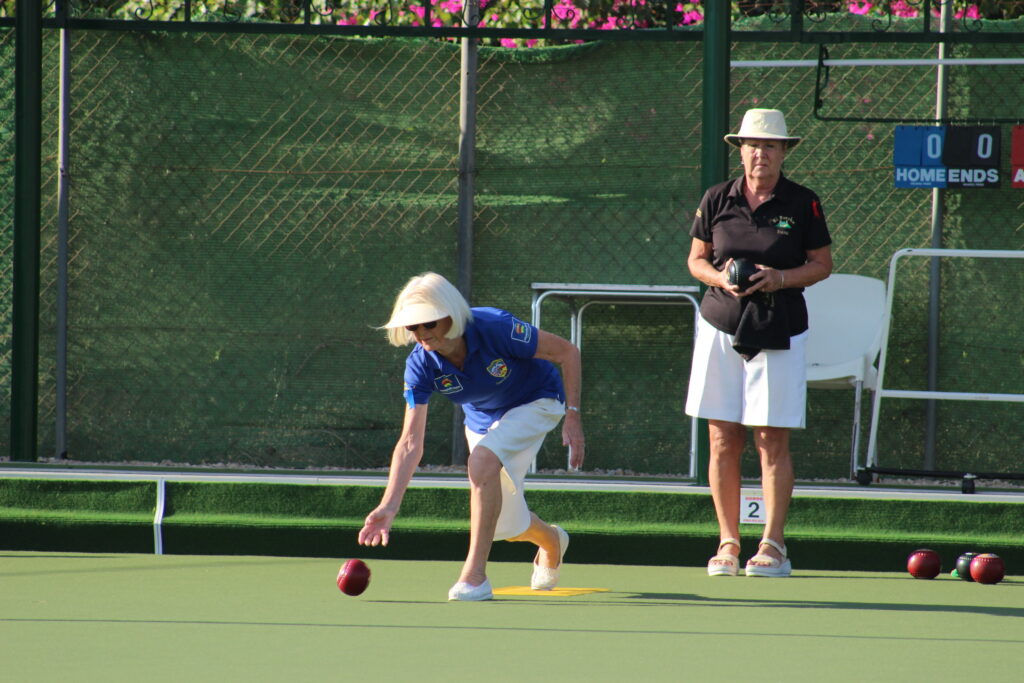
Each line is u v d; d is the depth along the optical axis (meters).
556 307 22.62
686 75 22.12
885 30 21.92
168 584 15.51
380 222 22.59
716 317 16.91
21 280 21.03
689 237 22.17
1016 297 22.05
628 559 18.00
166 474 18.94
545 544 15.19
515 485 14.62
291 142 22.55
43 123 22.42
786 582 16.38
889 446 22.44
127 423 22.53
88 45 22.38
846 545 17.69
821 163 22.44
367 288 22.58
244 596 14.57
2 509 18.41
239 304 22.53
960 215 22.28
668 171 22.20
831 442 22.39
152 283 22.50
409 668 10.40
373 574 16.62
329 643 11.55
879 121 21.77
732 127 22.47
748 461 22.30
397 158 22.59
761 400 16.58
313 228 22.58
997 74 22.03
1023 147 21.73
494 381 14.34
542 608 13.86
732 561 16.92
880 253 22.42
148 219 22.50
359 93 22.56
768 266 16.66
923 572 16.75
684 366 22.27
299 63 22.53
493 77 22.53
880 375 21.42
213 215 22.53
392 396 22.52
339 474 19.47
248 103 22.52
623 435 22.42
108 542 18.33
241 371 22.55
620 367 22.42
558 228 22.52
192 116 22.50
